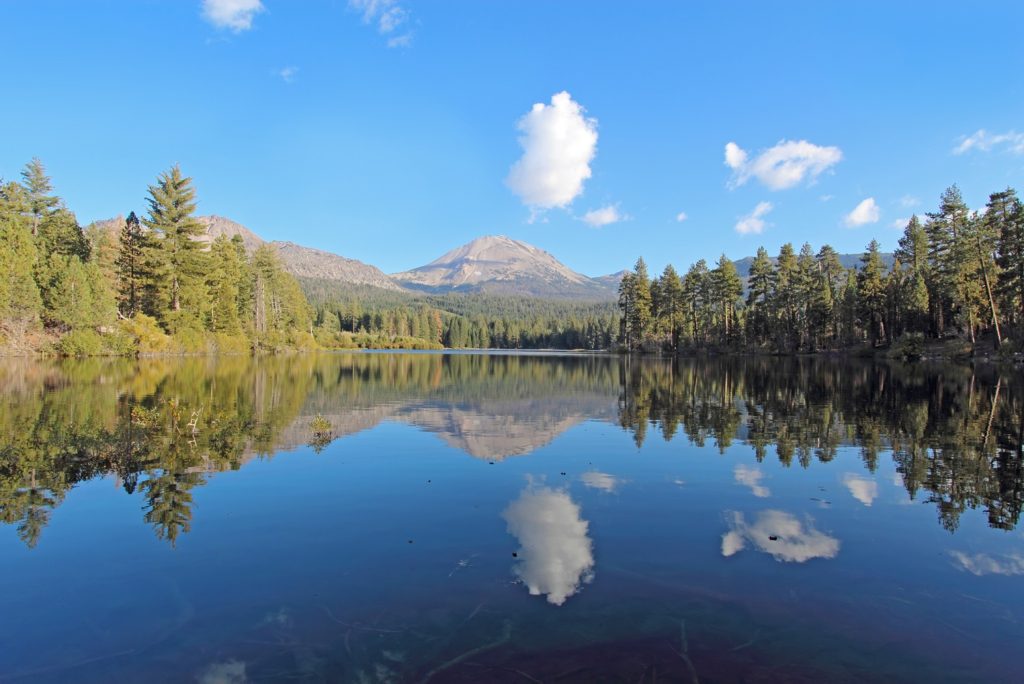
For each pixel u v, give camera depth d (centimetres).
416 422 1792
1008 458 1254
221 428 1586
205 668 461
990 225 4509
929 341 5325
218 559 683
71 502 904
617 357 7588
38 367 3409
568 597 583
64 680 446
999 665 467
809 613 553
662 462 1227
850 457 1270
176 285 5431
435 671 453
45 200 5234
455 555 697
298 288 10162
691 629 520
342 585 611
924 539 762
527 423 1780
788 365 4806
